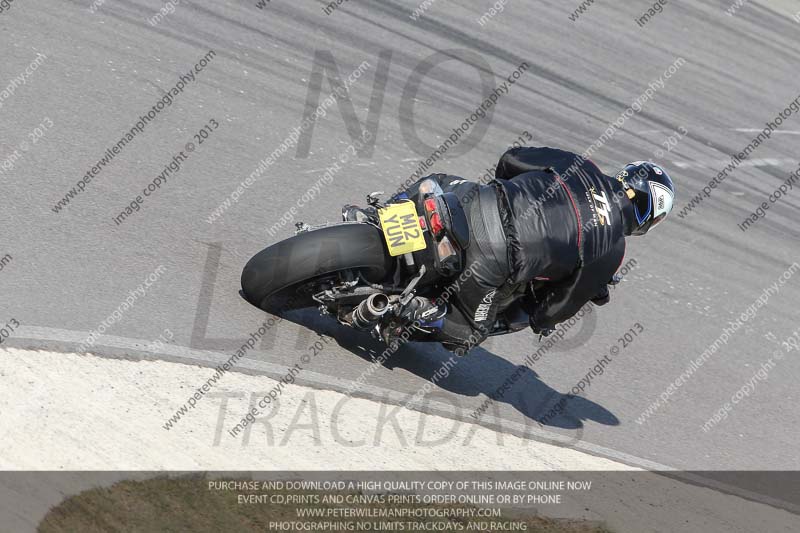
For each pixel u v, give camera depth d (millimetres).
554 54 48938
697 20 63750
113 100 28797
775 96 56062
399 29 43781
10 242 20625
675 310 31219
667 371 27594
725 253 36594
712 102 51562
